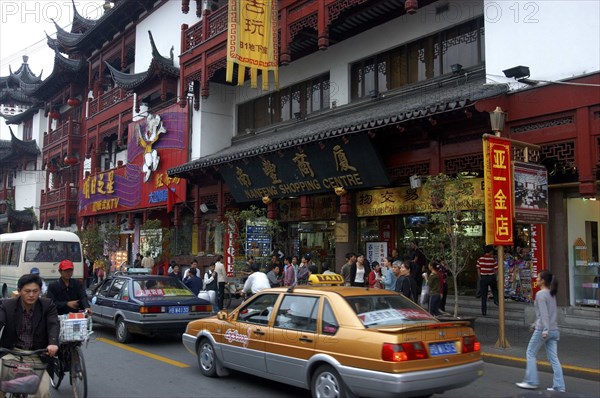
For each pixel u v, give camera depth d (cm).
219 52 1997
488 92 1140
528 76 1133
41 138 4334
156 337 1215
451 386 599
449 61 1501
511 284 1367
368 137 1345
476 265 1445
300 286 740
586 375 826
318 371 639
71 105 3575
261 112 2180
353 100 1766
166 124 2347
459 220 1090
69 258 2003
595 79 1042
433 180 1083
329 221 1811
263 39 1698
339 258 1672
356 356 595
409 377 562
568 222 1184
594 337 1089
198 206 2173
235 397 709
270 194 1764
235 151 1892
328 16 1541
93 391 742
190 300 1144
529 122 1136
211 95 2247
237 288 1684
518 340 1069
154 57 2262
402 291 1108
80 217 3266
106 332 1296
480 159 1224
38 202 4275
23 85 4325
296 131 1809
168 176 2145
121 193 2664
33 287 551
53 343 549
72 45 3272
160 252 2189
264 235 1658
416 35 1573
